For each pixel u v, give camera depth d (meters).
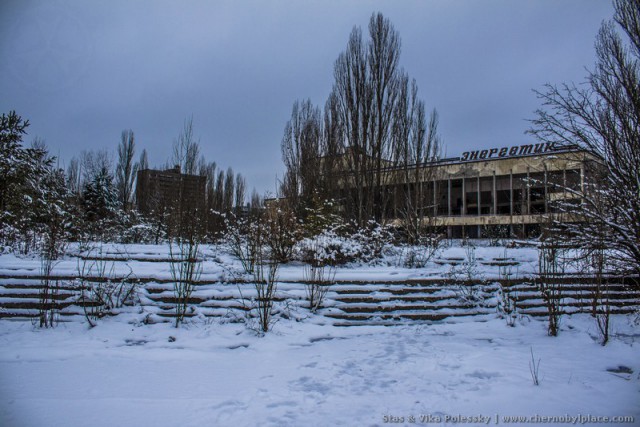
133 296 8.55
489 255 12.47
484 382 5.12
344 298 9.16
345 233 14.07
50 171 14.76
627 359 6.00
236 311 8.33
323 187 19.33
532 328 8.04
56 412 4.21
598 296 8.35
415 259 12.30
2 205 12.80
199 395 4.73
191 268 8.39
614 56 8.91
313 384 5.11
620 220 8.81
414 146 20.45
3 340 6.94
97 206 22.83
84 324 7.70
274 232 11.51
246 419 4.04
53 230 11.20
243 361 6.20
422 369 5.67
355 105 19.31
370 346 6.99
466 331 8.01
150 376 5.46
